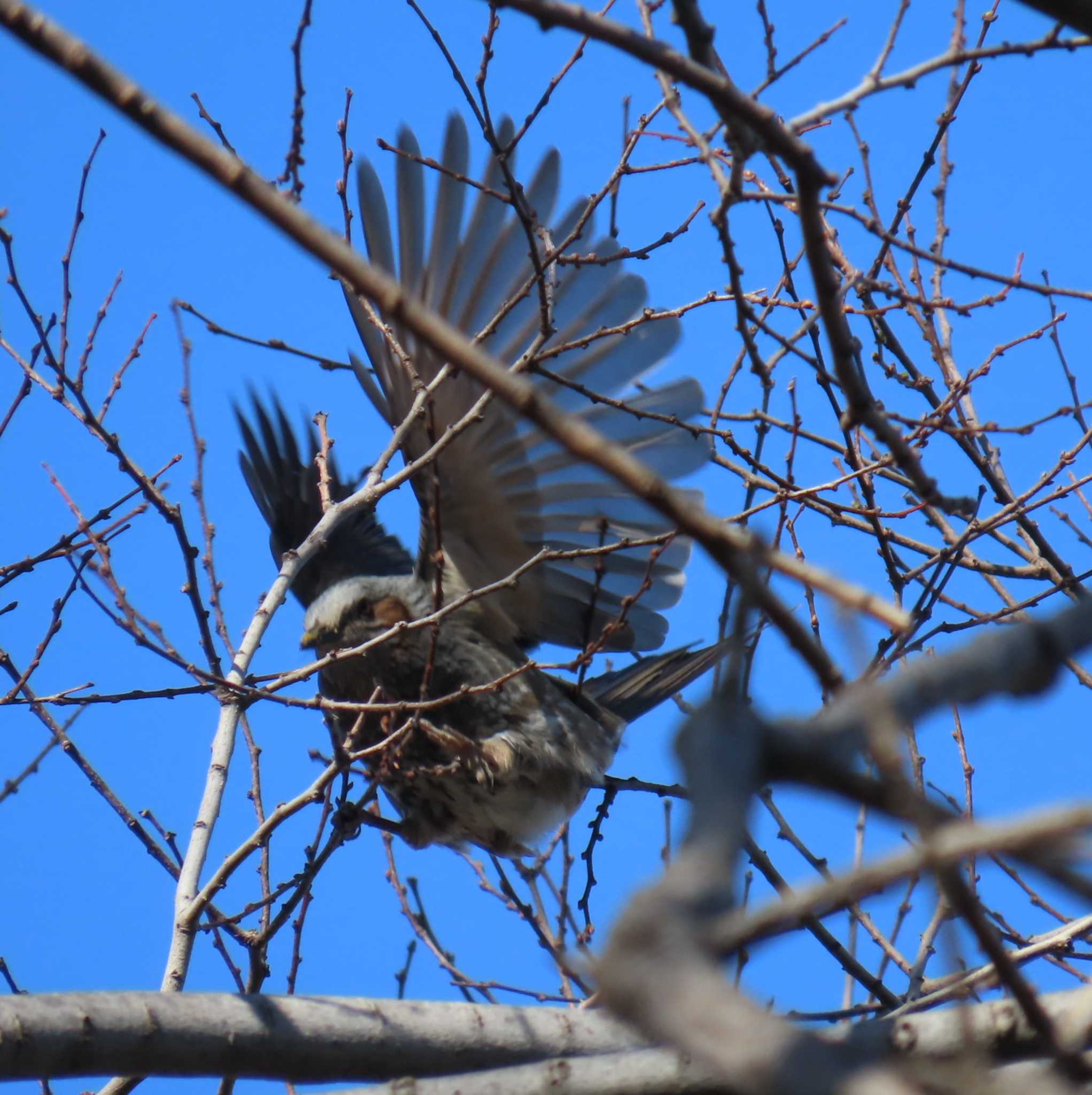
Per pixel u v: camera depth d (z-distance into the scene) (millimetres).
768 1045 2479
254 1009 7652
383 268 11992
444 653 13609
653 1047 6758
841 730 3057
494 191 11094
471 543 13828
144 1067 7363
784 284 11477
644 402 12641
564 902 9883
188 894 9422
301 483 14969
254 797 10578
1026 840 2871
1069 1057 4070
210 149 4078
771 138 5773
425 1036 7840
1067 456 11023
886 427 6773
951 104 11062
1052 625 3447
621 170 11266
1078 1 5539
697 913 2656
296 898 9344
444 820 13414
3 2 4004
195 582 9883
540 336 10930
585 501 13586
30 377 10898
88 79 4035
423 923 10781
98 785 10438
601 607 14250
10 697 10617
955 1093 3504
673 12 6938
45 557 11109
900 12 8055
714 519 3877
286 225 4105
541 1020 8055
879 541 11070
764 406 10961
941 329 12180
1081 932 8844
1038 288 8914
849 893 2926
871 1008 9203
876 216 11945
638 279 12531
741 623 3352
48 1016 7191
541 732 13562
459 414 12844
